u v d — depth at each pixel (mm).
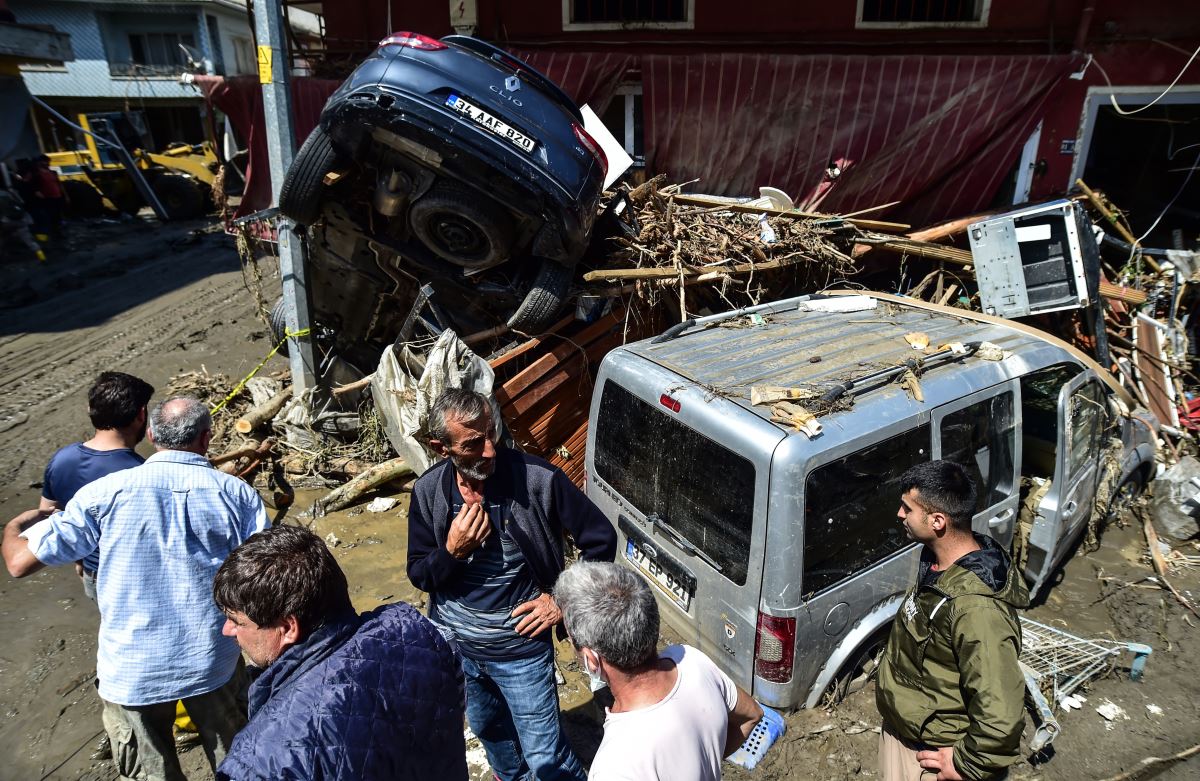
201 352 8492
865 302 4707
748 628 3133
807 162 8414
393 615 1854
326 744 1559
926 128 8070
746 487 3072
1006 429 3715
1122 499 5336
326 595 1698
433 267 5371
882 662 2617
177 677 2564
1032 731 3559
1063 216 6301
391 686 1708
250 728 1581
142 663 2520
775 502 2959
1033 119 8031
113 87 25047
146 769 2674
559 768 2621
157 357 8297
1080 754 3436
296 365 6090
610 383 3902
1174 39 8016
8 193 13961
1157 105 8539
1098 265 6527
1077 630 4234
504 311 5629
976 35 8477
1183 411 6340
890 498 3273
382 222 5453
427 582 2533
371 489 5457
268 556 1670
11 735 3455
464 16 9008
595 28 8984
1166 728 3592
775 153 8445
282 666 1676
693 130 8531
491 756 2936
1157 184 9984
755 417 3129
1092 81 8156
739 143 8484
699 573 3361
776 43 8836
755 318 4387
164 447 2625
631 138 9195
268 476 5766
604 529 2531
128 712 2584
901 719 2463
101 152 17234
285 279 5910
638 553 3824
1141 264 7586
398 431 4992
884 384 3400
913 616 2426
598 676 1816
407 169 4879
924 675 2400
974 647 2199
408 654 1780
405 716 1718
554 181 4707
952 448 3459
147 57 25375
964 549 2350
